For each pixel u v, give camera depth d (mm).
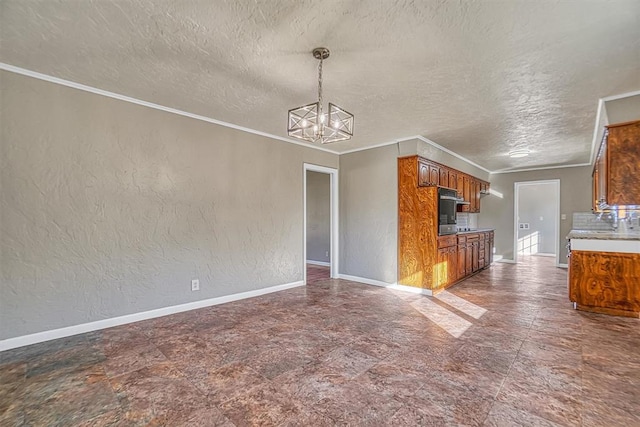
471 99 3135
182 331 2922
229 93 3045
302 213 4953
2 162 2490
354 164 5320
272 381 2033
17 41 2158
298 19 1912
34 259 2633
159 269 3367
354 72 2582
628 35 2031
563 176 6855
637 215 4258
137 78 2730
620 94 2967
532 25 1943
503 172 7660
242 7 1798
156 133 3346
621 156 2980
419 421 1627
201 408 1747
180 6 1790
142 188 3248
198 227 3686
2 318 2498
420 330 2941
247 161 4195
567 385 1967
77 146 2848
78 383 2008
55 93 2730
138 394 1882
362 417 1665
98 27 1999
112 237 3049
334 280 5352
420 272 4402
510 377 2068
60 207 2758
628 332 2855
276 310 3586
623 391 1894
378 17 1884
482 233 6250
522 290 4551
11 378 2068
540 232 9250
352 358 2361
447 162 5441
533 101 3168
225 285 3934
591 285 3447
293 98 3160
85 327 2885
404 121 3816
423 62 2414
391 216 4777
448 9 1803
